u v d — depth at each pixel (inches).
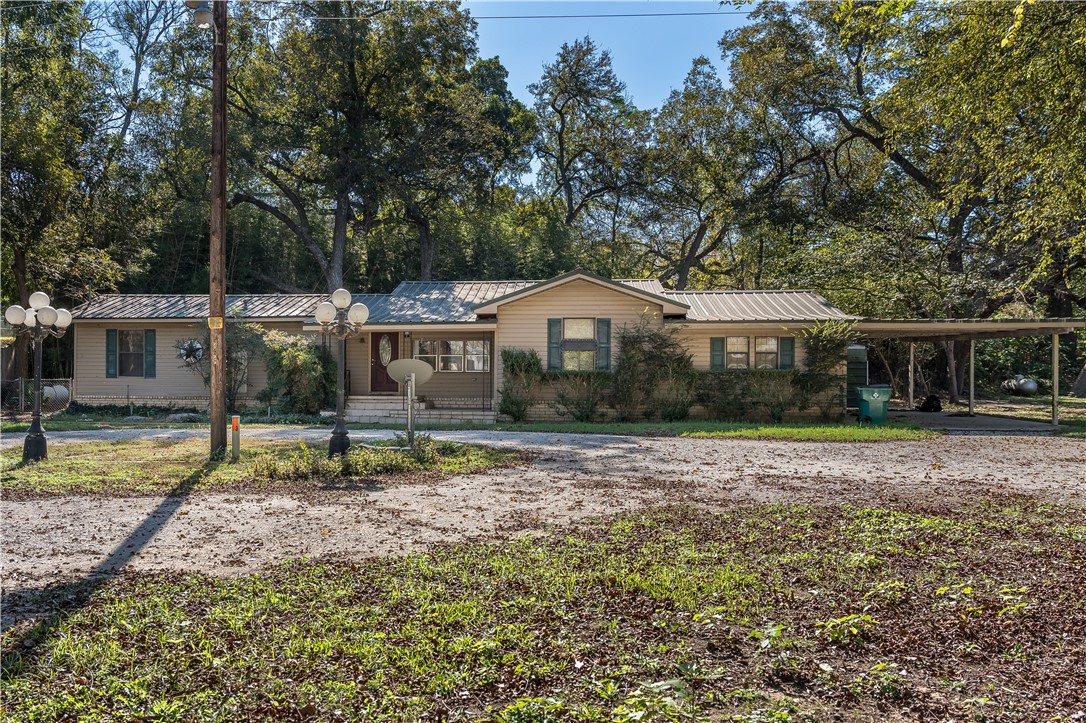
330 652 153.6
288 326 936.3
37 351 459.8
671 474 408.5
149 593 192.4
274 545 246.1
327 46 1232.8
